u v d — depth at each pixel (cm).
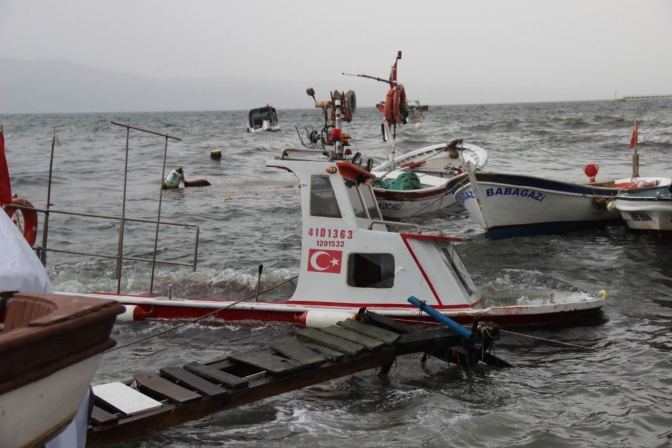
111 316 347
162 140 5519
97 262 1299
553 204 1683
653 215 1631
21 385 306
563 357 877
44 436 333
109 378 788
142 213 1953
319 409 720
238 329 947
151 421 613
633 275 1295
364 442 643
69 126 9838
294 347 766
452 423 679
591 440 655
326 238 946
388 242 935
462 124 7312
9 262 414
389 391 771
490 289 1102
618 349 899
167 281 1121
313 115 15375
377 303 935
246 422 687
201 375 694
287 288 1075
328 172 940
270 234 1656
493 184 1608
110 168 3209
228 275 1158
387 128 1620
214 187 2541
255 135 6128
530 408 726
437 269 945
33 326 311
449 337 832
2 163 692
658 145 3884
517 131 5619
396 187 1964
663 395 758
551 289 1105
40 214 1878
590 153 3628
